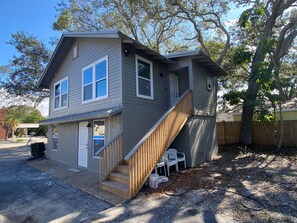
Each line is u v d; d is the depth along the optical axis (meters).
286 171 6.32
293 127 10.62
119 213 3.94
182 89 10.05
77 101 9.06
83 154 8.57
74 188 5.73
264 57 10.77
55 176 7.27
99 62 7.82
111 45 7.27
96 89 7.89
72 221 3.71
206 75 10.10
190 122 7.86
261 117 9.84
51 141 11.52
